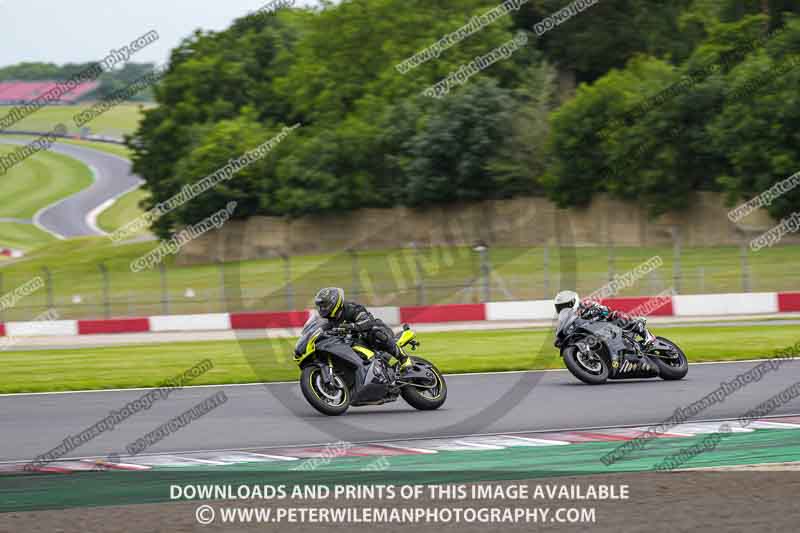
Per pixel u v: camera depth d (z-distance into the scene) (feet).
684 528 73.15
